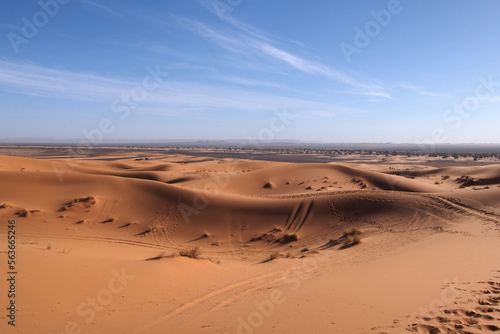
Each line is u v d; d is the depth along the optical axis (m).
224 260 17.77
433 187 46.41
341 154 181.50
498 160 119.44
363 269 10.74
